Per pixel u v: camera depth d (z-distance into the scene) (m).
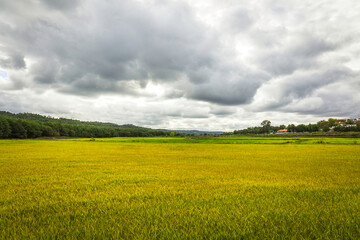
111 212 5.68
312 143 66.81
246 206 6.16
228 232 4.50
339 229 4.43
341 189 8.34
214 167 15.75
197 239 4.14
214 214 5.48
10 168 14.88
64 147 45.22
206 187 8.82
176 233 4.41
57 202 6.66
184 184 9.45
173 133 174.88
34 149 37.28
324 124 177.75
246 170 14.17
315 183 9.58
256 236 4.22
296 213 5.51
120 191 8.09
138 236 4.22
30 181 10.23
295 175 12.02
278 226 4.71
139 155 27.11
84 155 26.39
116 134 186.00
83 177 11.35
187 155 27.38
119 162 19.03
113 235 4.29
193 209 5.91
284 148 44.03
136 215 5.43
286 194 7.50
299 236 4.23
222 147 49.22
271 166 16.41
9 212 5.67
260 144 65.06
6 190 8.22
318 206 6.08
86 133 163.12
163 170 14.09
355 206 6.04
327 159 21.86
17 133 109.19
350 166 16.27
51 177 11.29
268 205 6.22
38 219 5.27
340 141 70.38
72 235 4.32
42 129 127.12
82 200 6.82
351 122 167.62
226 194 7.59
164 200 6.85
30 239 4.14
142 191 8.01
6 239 4.22
